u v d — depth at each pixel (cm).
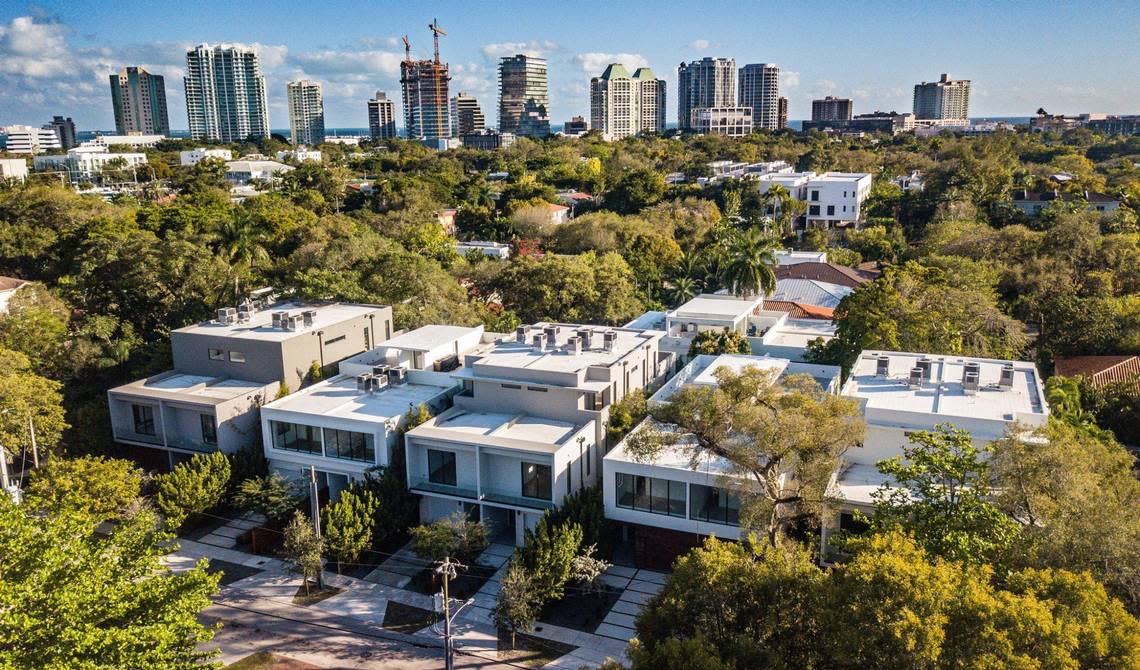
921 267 5809
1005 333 5491
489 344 5291
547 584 3309
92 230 7506
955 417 3534
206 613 3481
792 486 3566
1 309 6719
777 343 5694
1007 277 7119
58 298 6456
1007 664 1802
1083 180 13000
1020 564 2334
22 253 8462
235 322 5347
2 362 4625
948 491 2759
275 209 10125
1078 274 7050
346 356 5400
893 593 1958
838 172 15288
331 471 4288
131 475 4109
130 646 2002
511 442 3822
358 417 4212
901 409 3697
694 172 15438
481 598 3572
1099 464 2925
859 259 9562
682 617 2381
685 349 5797
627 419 4169
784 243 10894
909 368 4316
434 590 3634
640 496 3647
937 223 9988
